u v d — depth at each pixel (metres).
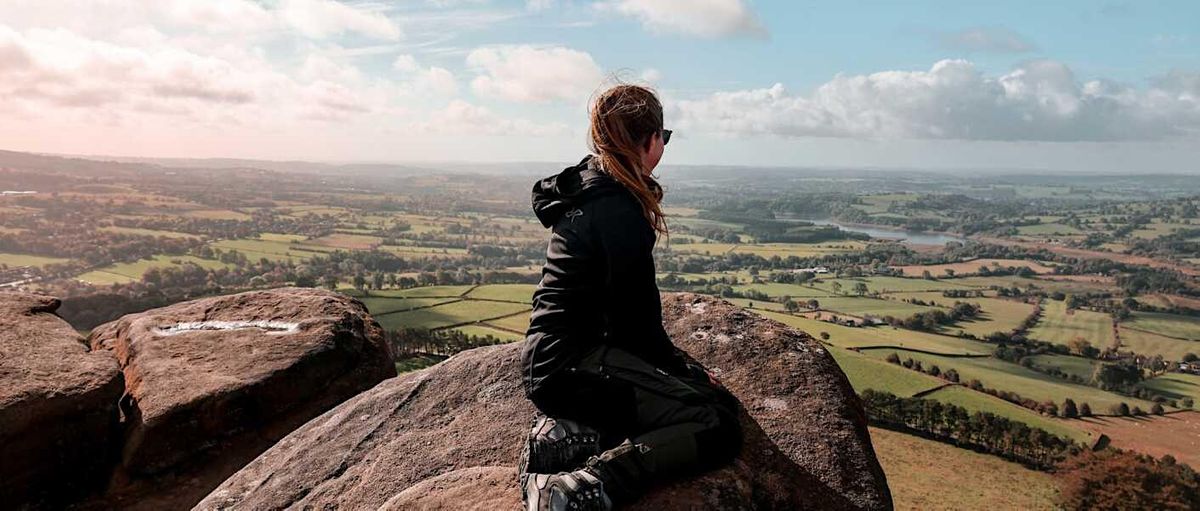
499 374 4.79
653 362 3.04
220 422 6.54
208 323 7.95
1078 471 45.22
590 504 2.68
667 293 5.69
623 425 2.95
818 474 3.68
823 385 4.39
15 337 6.35
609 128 2.85
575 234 2.83
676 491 2.96
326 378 7.43
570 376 2.89
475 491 3.17
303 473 4.24
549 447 2.95
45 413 5.68
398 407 4.70
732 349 4.76
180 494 6.18
